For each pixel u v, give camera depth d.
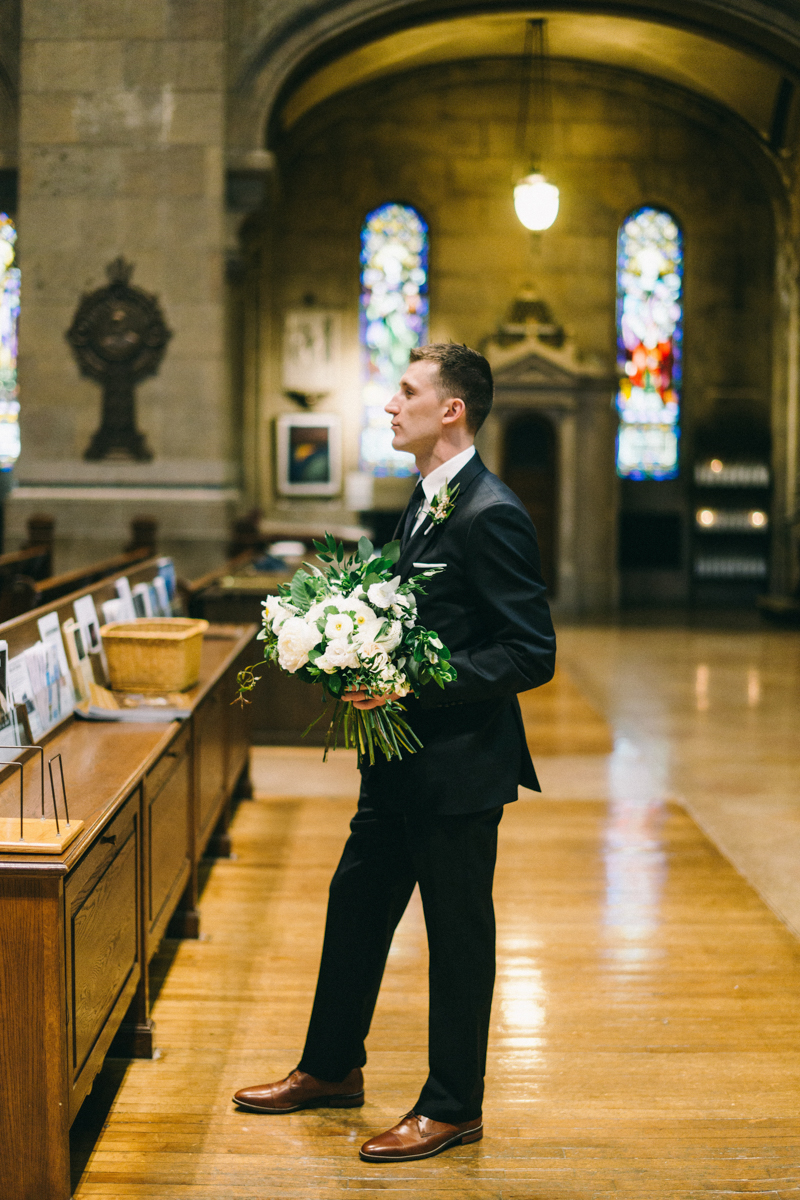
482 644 2.41
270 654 2.40
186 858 3.74
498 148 15.41
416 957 3.73
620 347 15.92
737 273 15.85
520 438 15.40
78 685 3.62
